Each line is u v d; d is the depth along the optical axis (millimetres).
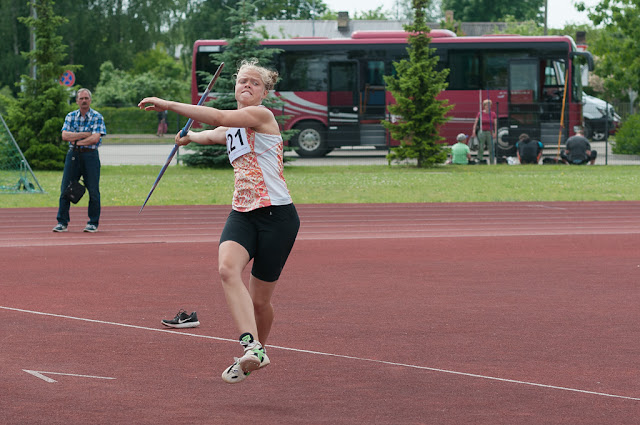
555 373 6910
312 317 9000
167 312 9219
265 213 6328
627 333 8367
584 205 22172
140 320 8797
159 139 52500
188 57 77438
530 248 14570
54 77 32906
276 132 6398
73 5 75062
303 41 38531
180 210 20891
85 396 6184
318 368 7008
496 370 6984
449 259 13266
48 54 32750
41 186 25688
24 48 75250
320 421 5656
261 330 6770
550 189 25672
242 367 5914
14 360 7176
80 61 75438
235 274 6180
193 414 5785
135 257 13391
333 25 76625
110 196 23344
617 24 41062
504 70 38125
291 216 6430
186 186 26234
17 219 18766
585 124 47750
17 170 26953
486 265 12664
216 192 24828
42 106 32344
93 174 16203
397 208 21484
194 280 11281
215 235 16359
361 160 37719
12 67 71625
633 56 41062
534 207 21719
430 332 8352
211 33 78062
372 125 38500
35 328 8391
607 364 7203
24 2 73250
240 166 6363
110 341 7875
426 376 6789
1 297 10016
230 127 6262
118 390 6340
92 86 75625
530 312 9328
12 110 32375
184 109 6023
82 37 74188
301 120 38656
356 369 6980
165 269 12195
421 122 33344
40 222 18266
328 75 38531
